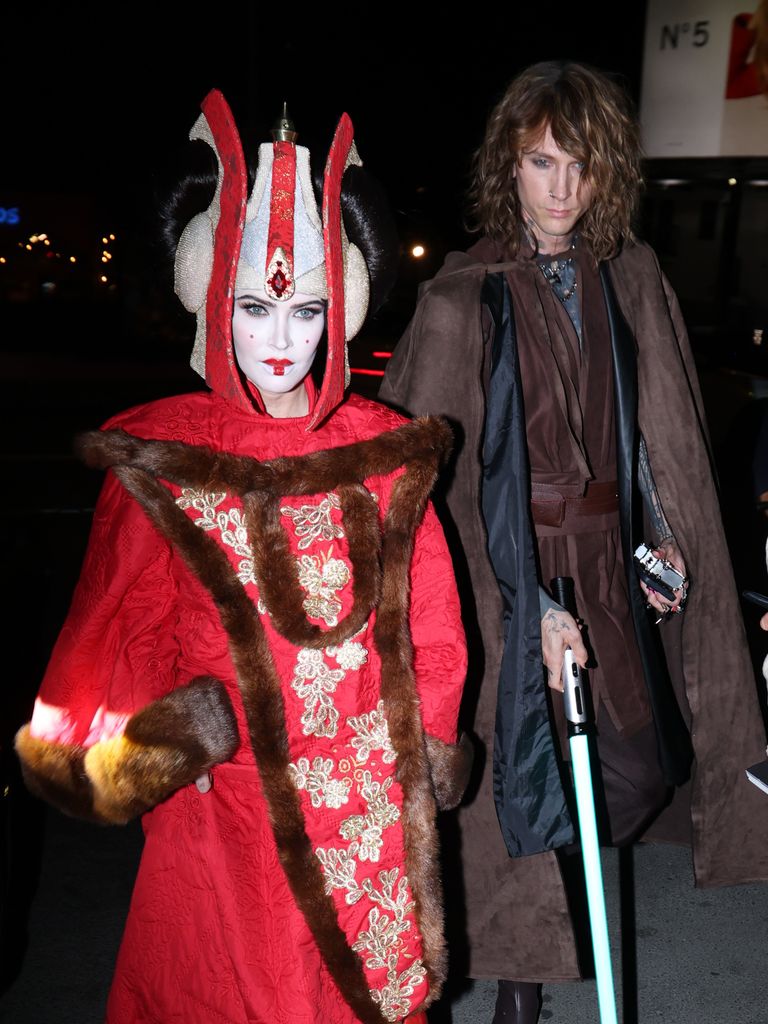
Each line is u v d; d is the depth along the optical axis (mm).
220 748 1702
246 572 1692
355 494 1743
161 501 1654
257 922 1741
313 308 1742
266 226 1703
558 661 2285
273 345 1734
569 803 2576
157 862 1805
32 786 1764
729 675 2680
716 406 7598
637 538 2666
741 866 2752
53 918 3092
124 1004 1837
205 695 1700
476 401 2414
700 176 8109
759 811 2729
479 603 2410
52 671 1755
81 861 3395
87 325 20312
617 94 2389
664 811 2916
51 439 11008
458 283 2451
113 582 1700
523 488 2398
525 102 2348
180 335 1949
